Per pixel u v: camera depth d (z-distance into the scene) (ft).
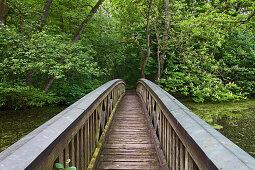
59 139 3.96
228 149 2.74
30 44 18.52
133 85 62.64
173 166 6.49
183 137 4.78
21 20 25.54
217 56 46.29
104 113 12.92
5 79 22.41
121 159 9.11
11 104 29.53
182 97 44.06
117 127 14.93
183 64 39.50
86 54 33.83
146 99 20.53
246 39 43.88
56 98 33.24
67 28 41.57
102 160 9.00
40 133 3.67
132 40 46.24
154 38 46.29
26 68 19.04
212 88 34.96
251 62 44.86
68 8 37.58
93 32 44.93
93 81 43.70
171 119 6.12
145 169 8.07
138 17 41.50
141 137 12.48
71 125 4.83
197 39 38.65
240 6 32.48
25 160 2.66
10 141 17.35
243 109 29.53
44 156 3.17
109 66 47.39
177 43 36.60
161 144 9.61
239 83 41.32
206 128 3.79
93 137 8.95
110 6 42.52
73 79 37.19
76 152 5.84
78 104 6.81
